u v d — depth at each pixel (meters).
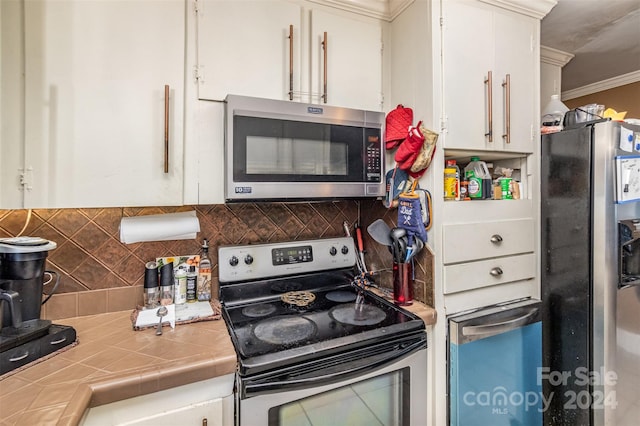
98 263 1.21
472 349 1.25
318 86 1.29
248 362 0.86
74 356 0.87
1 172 0.88
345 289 1.54
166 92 1.05
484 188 1.35
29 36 0.90
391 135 1.34
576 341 1.36
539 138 1.47
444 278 1.24
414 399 1.11
